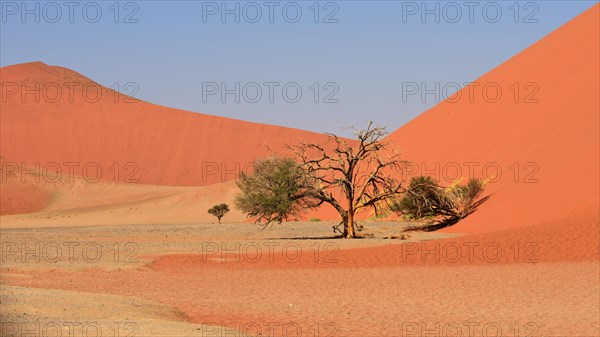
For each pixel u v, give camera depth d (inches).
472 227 1686.8
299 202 1747.0
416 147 2493.8
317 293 852.6
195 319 681.0
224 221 3090.6
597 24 2455.7
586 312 715.4
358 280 954.1
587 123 1918.1
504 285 887.1
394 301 794.8
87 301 677.9
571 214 1445.6
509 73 2541.8
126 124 5600.4
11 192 3951.8
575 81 2178.9
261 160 1770.4
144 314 657.0
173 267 1102.4
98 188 4160.9
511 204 1705.2
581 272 962.7
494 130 2228.1
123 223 3031.5
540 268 1005.8
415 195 1802.4
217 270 1069.1
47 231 2139.5
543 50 2554.1
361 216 2300.7
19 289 728.3
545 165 1836.9
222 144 5570.9
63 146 5408.5
